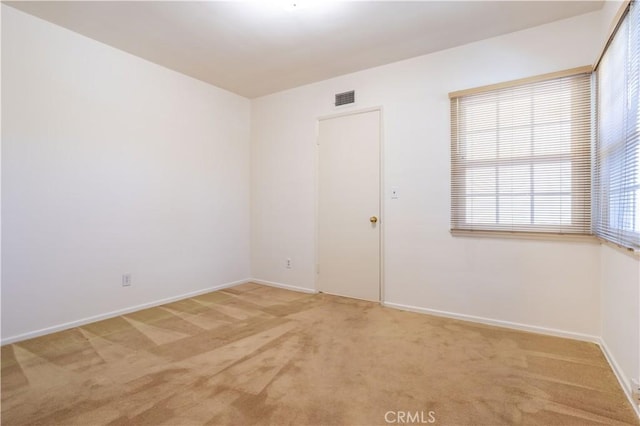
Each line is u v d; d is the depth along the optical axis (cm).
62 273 270
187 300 357
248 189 447
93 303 289
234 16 248
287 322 286
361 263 353
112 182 302
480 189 284
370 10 239
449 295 299
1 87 237
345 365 207
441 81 303
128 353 225
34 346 237
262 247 436
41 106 257
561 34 251
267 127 430
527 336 254
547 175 256
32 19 250
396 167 328
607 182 212
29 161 251
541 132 258
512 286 271
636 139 162
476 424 153
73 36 274
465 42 287
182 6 236
